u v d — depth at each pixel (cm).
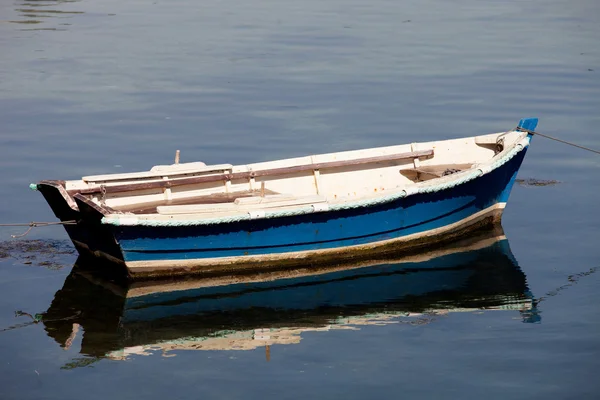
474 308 2352
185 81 4747
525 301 2388
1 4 7062
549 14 6625
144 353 2097
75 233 2586
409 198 2664
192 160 3531
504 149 2856
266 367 2030
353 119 4084
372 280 2541
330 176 2873
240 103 4347
